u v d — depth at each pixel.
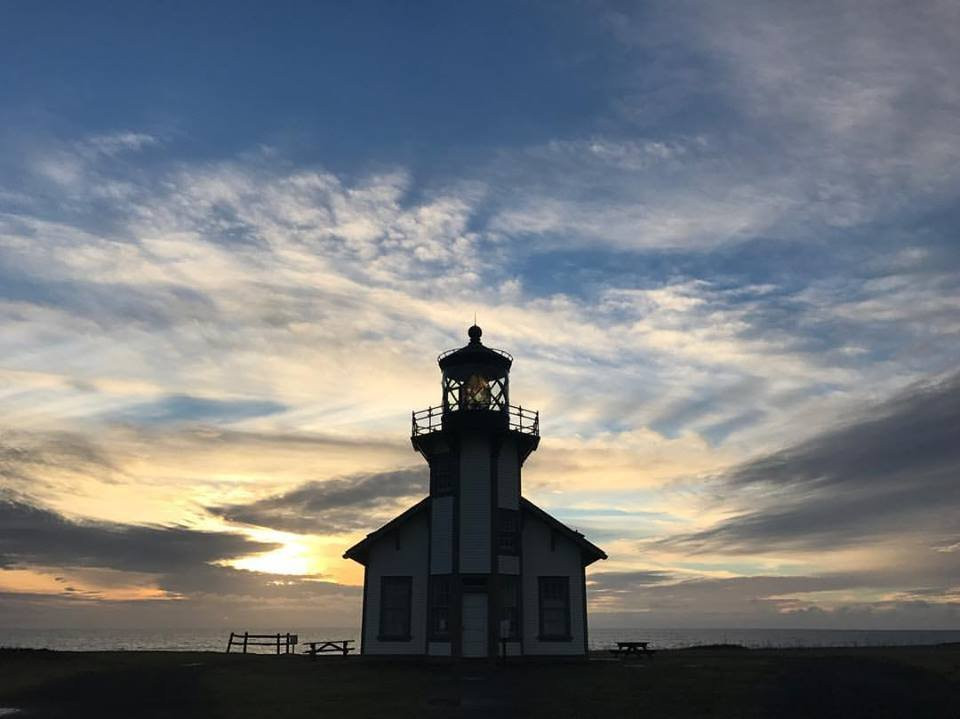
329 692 23.80
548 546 35.34
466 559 33.19
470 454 34.56
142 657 38.38
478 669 30.92
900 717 19.39
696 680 25.48
